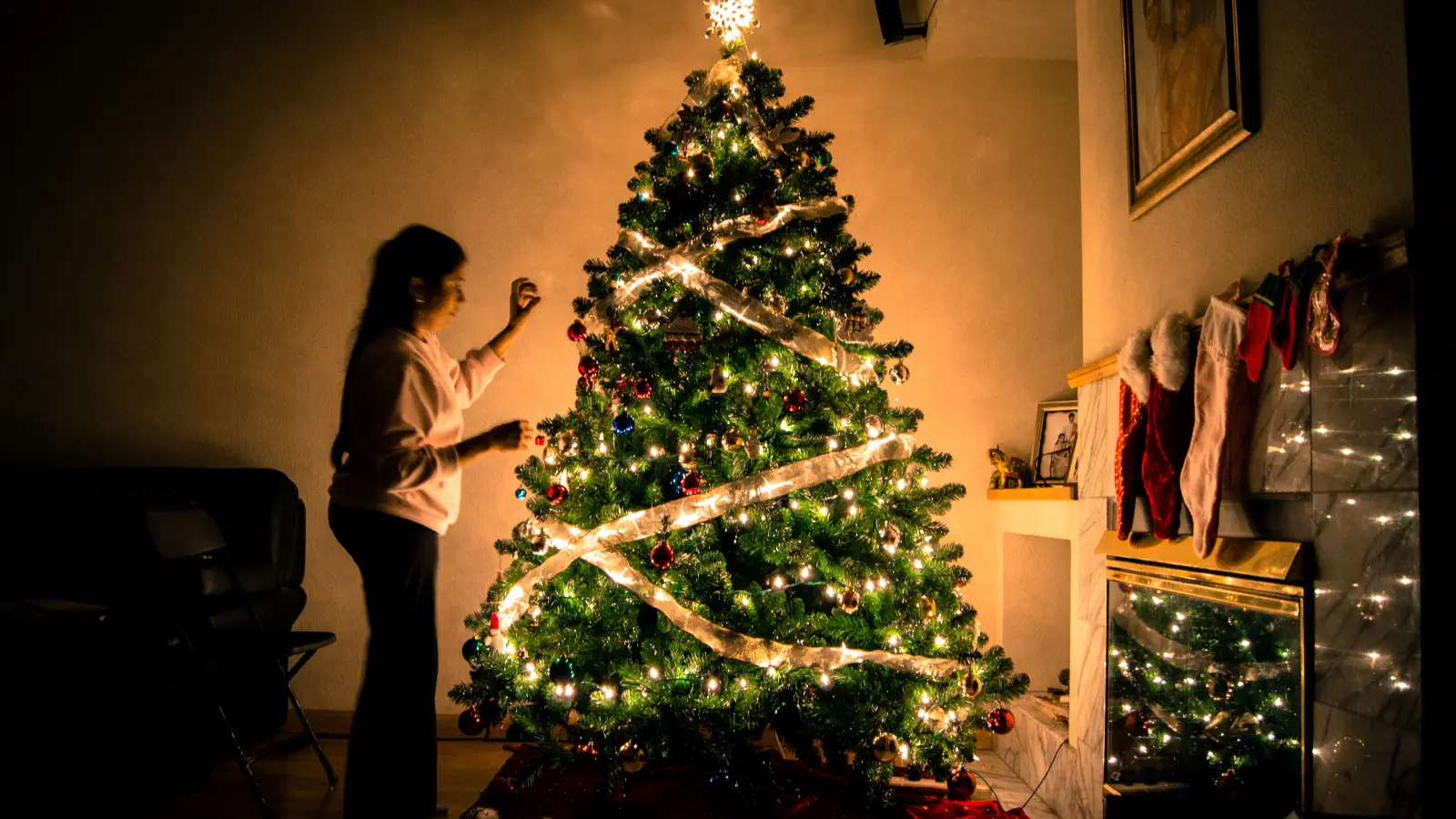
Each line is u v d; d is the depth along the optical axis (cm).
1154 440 188
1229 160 173
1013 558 316
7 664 226
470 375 247
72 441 339
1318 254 137
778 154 230
